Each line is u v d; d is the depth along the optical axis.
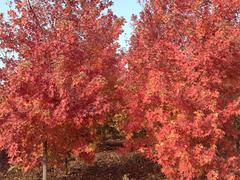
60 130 12.00
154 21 14.34
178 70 12.05
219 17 11.51
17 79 11.06
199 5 11.69
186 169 10.16
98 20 13.39
